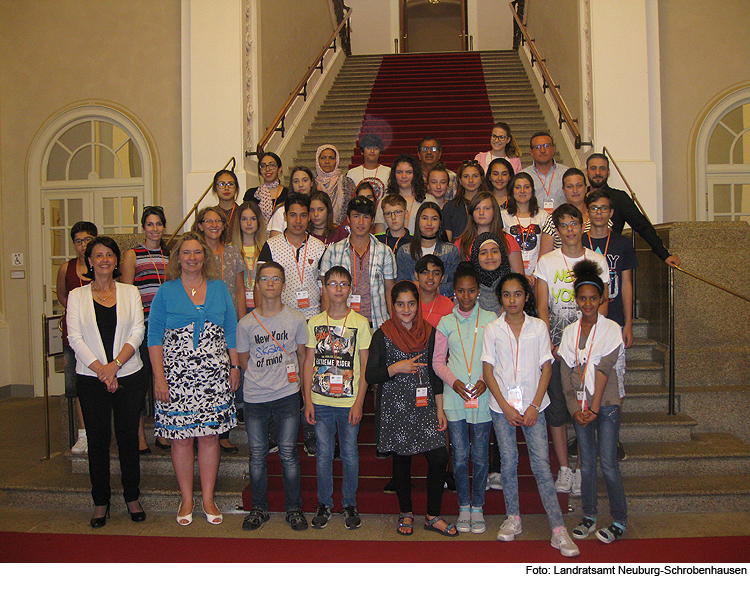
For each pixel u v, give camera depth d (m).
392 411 3.54
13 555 3.37
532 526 3.68
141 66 7.76
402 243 4.29
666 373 4.89
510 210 4.34
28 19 7.97
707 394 4.65
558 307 3.76
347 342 3.67
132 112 7.76
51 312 8.12
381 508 3.89
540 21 10.48
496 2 16.58
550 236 4.11
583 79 7.15
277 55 8.45
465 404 3.45
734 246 4.93
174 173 7.70
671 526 3.63
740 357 4.86
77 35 7.88
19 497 4.23
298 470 3.77
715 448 4.25
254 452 3.75
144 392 3.95
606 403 3.41
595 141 6.76
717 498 3.85
